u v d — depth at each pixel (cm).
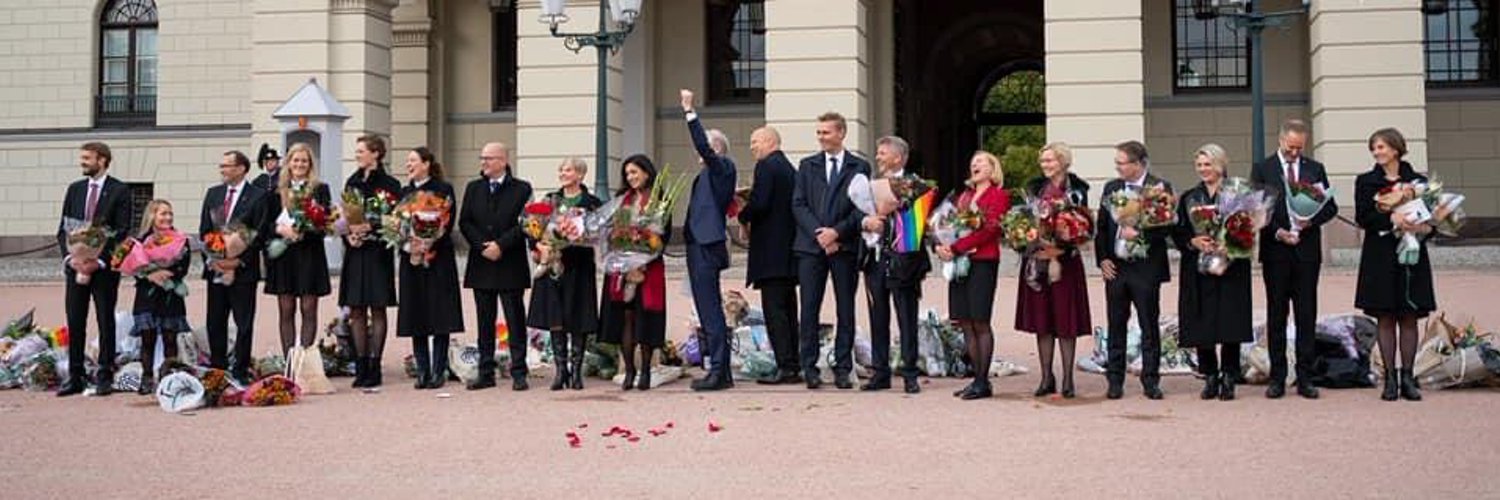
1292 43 4003
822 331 1794
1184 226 1446
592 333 1634
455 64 4447
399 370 1850
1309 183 1434
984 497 934
